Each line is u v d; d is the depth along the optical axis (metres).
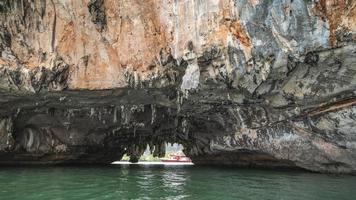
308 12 10.33
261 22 10.94
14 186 10.82
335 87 11.75
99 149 22.28
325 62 10.98
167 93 14.74
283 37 10.88
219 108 15.84
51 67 13.84
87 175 14.47
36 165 19.88
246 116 15.57
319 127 13.56
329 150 14.04
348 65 10.78
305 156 15.18
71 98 15.43
